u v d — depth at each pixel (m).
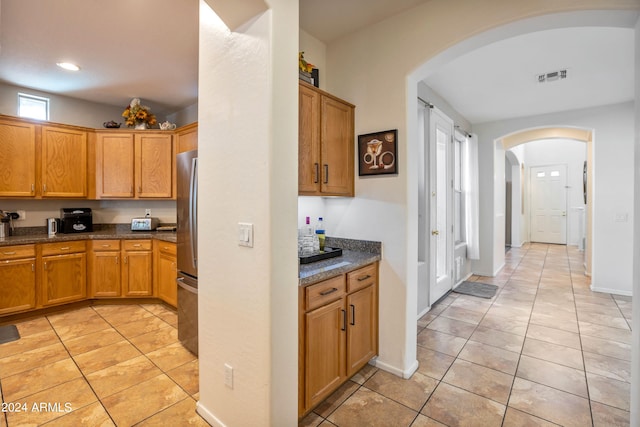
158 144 3.96
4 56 2.86
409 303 2.25
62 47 2.71
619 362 2.40
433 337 2.86
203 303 1.79
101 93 3.76
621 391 2.04
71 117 3.88
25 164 3.39
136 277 3.72
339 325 1.94
